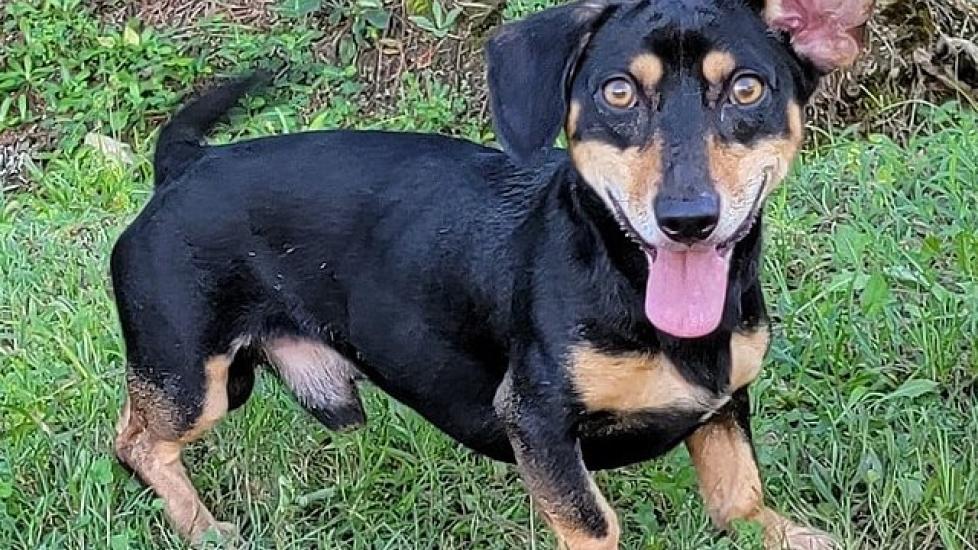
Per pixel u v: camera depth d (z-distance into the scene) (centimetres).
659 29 91
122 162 171
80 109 181
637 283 93
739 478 105
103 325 132
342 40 181
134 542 108
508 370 99
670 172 89
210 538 108
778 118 92
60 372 125
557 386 95
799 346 120
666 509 109
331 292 106
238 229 106
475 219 100
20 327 133
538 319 95
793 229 138
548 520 98
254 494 112
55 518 110
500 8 177
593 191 93
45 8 190
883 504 105
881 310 119
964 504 105
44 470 113
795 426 115
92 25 189
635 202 89
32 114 184
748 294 97
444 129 171
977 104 165
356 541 107
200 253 106
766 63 91
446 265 101
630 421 98
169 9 192
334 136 108
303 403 111
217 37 186
